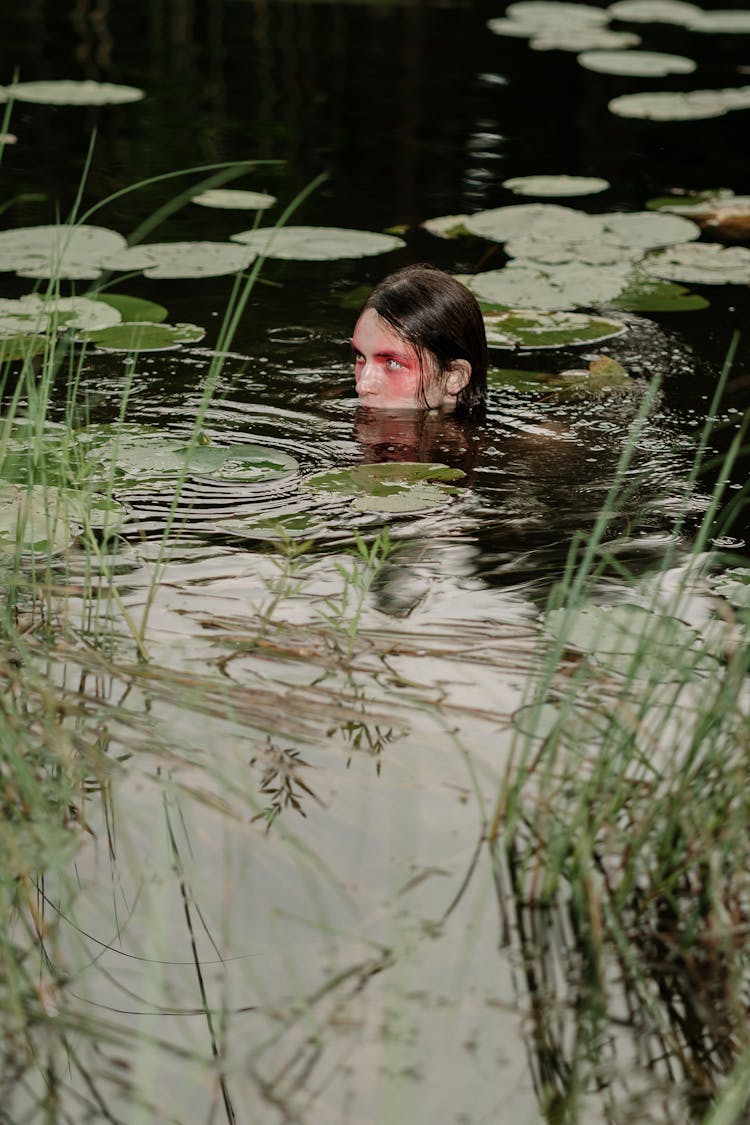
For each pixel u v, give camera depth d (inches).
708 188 231.9
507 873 78.1
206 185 112.1
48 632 99.2
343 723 90.7
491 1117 63.1
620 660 97.4
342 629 101.5
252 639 99.7
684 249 200.1
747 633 100.7
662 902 77.8
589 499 125.8
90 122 256.4
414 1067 65.6
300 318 173.5
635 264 193.5
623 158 247.8
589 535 118.3
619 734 89.2
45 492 107.1
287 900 75.3
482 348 150.6
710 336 171.6
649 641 90.7
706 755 83.4
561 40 332.2
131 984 70.0
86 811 81.4
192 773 84.8
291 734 89.1
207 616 103.0
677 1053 67.6
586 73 305.9
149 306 170.7
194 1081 64.5
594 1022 69.0
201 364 156.2
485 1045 67.1
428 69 308.3
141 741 87.4
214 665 96.4
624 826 83.0
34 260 183.2
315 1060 65.7
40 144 240.8
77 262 183.8
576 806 83.7
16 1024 67.8
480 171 238.4
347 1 381.1
